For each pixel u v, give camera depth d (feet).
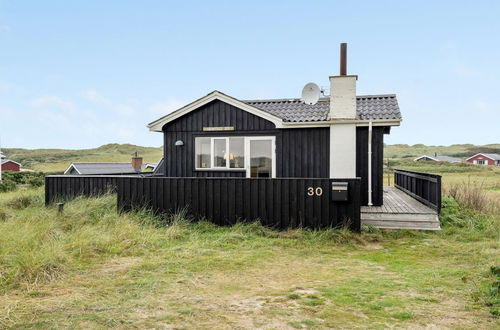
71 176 39.14
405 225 29.89
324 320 12.44
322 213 28.32
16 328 11.49
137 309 13.34
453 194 42.73
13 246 20.38
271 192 29.19
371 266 20.36
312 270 19.45
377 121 35.73
